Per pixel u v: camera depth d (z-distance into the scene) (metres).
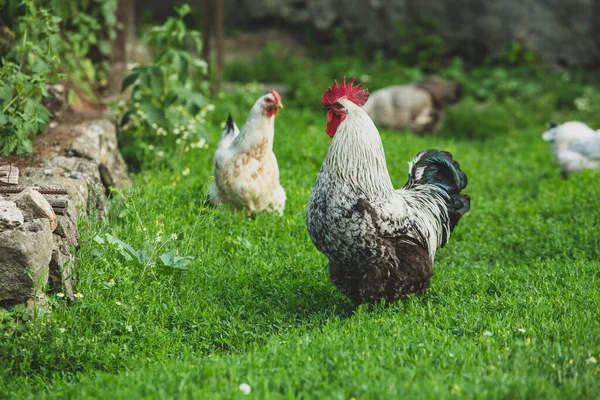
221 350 2.43
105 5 3.84
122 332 2.44
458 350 2.28
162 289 2.61
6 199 2.53
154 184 3.23
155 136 3.64
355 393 2.11
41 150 3.06
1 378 2.23
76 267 2.57
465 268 2.98
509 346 2.33
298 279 2.75
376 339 2.35
